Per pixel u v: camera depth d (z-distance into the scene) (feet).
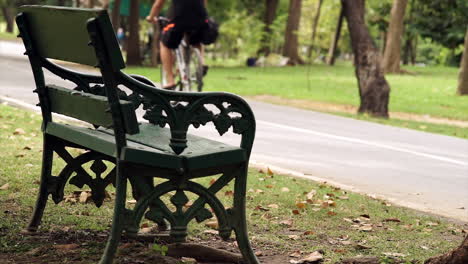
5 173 26.32
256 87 100.99
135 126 14.83
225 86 99.19
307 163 36.83
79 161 18.92
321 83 122.72
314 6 199.11
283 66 184.44
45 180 18.79
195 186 15.84
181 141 15.33
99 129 18.43
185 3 51.31
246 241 16.44
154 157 15.01
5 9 292.20
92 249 17.34
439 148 47.85
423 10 192.95
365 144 46.42
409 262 17.76
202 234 20.24
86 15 14.79
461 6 187.11
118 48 14.60
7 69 82.12
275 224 22.34
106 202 23.13
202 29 52.70
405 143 48.93
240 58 195.62
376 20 213.46
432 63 297.12
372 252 19.77
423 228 23.63
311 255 18.47
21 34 18.04
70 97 17.25
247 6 215.10
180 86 55.26
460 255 16.48
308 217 23.77
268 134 47.06
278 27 192.95
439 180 35.35
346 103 88.38
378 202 27.78
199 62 55.11
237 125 15.96
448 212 27.84
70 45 16.10
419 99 105.60
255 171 31.55
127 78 14.78
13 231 18.90
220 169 16.03
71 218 20.59
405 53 252.83
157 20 52.80
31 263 16.15
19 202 22.31
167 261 16.31
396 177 35.12
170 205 23.62
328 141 46.26
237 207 16.34
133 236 15.29
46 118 18.69
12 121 39.63
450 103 102.27
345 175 34.40
